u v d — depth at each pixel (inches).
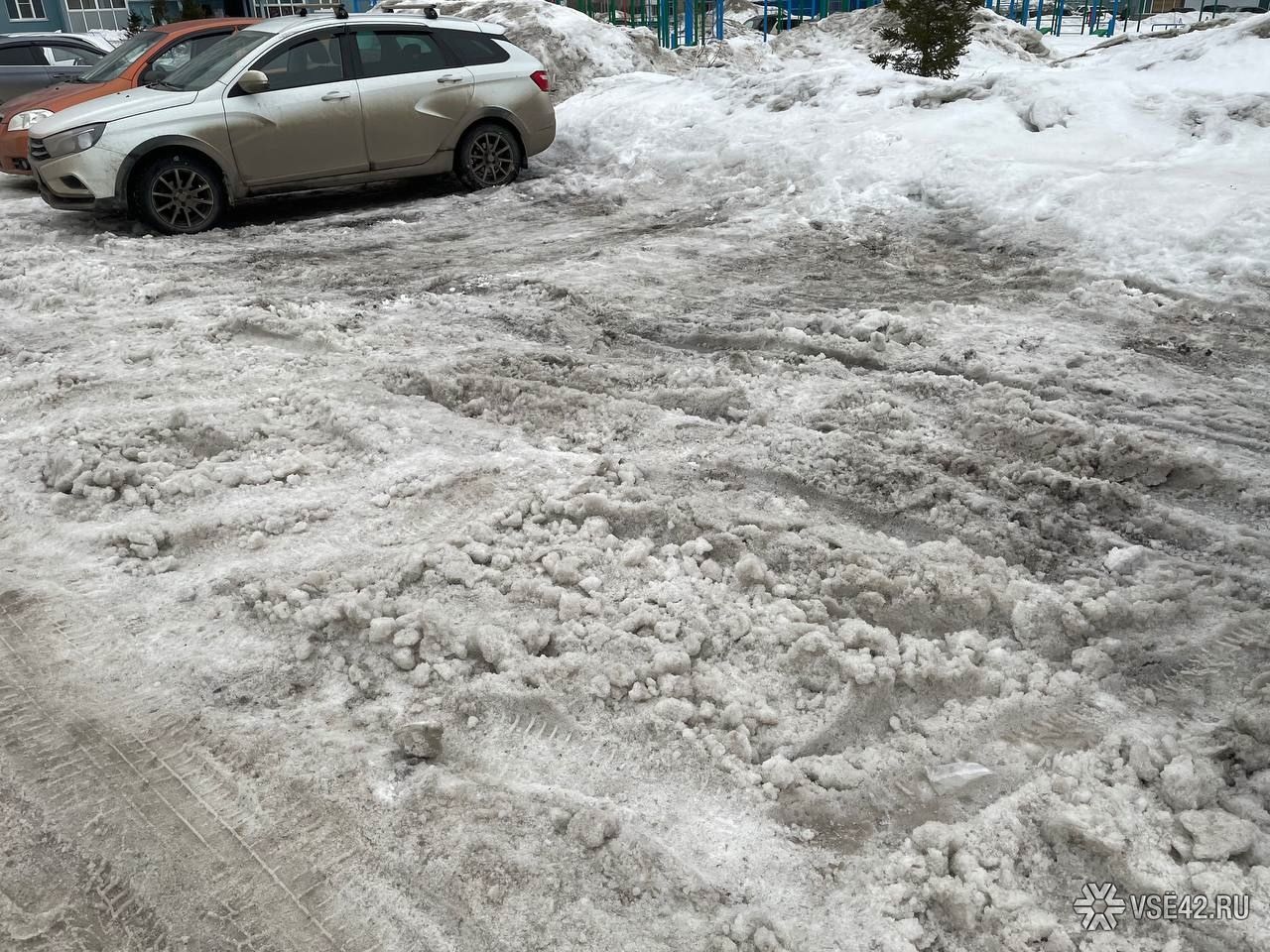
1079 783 88.5
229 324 215.8
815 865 82.7
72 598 119.3
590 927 77.2
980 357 189.3
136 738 97.4
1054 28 1192.2
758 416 164.9
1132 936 75.4
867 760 93.0
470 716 99.5
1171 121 325.1
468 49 387.2
